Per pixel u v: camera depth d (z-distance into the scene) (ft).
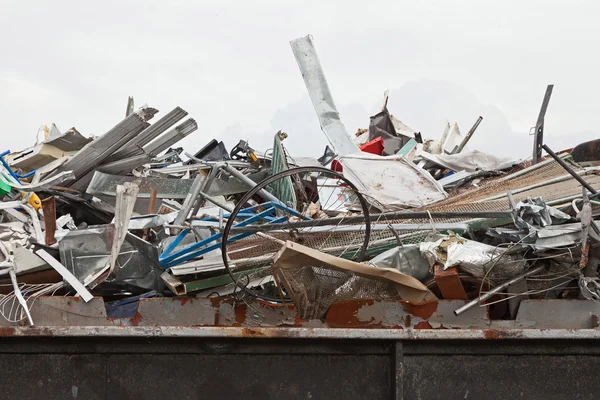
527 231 13.70
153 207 17.90
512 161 23.58
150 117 21.12
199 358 12.22
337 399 12.22
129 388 12.21
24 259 14.69
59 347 12.18
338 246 15.24
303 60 29.27
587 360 12.48
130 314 14.16
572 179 17.93
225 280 14.70
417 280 13.48
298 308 13.34
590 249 13.71
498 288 13.58
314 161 26.48
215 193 18.40
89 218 20.95
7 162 23.22
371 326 13.30
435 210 17.17
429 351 12.23
